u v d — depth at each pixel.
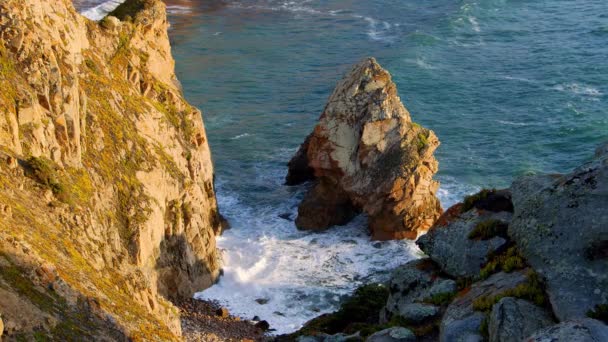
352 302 39.16
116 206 42.53
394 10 131.12
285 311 49.75
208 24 123.69
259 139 80.31
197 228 51.47
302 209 62.19
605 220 21.23
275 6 135.75
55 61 37.72
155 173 47.12
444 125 82.94
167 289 48.09
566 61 101.38
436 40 111.88
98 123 44.44
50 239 30.28
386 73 60.25
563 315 19.75
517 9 127.50
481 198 28.95
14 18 36.88
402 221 59.06
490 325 20.61
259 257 56.97
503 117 84.69
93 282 29.61
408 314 25.88
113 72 50.72
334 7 134.50
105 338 25.39
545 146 77.56
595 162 22.92
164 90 54.78
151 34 57.72
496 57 104.62
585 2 130.00
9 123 33.75
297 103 90.19
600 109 85.56
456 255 27.53
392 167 58.94
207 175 57.72
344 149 60.34
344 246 59.12
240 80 97.75
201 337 43.06
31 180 33.66
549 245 21.80
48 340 22.91
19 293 23.78
